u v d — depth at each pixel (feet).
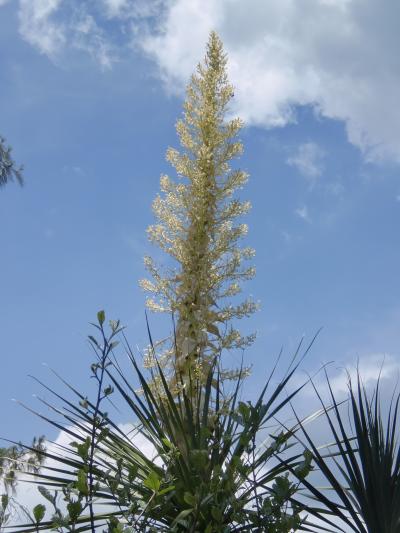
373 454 14.51
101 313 9.43
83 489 8.80
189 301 19.97
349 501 14.24
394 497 14.16
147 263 20.57
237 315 19.84
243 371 18.40
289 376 16.51
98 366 9.45
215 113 22.36
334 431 14.84
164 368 19.38
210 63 23.06
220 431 14.78
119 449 16.02
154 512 11.07
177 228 21.08
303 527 14.17
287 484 9.37
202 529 12.99
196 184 21.35
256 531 9.14
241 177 21.58
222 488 10.11
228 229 21.07
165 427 16.65
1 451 16.15
